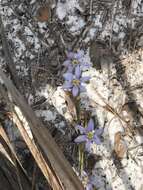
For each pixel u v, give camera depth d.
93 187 0.20
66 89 0.20
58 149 0.14
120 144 0.20
